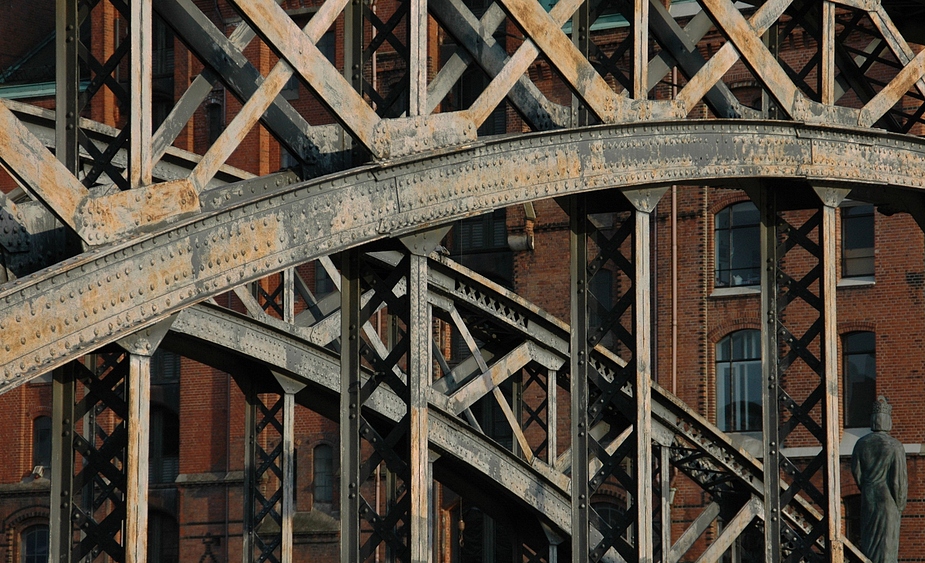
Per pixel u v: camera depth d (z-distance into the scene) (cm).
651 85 1742
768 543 1838
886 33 1909
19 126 1127
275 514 5294
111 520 1310
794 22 1906
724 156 1712
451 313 2541
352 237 1373
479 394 2538
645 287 1655
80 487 1314
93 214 1170
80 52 1240
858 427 4684
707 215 4888
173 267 1223
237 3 1271
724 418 4847
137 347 1230
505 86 1504
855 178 1844
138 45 1210
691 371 4866
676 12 4847
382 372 1484
